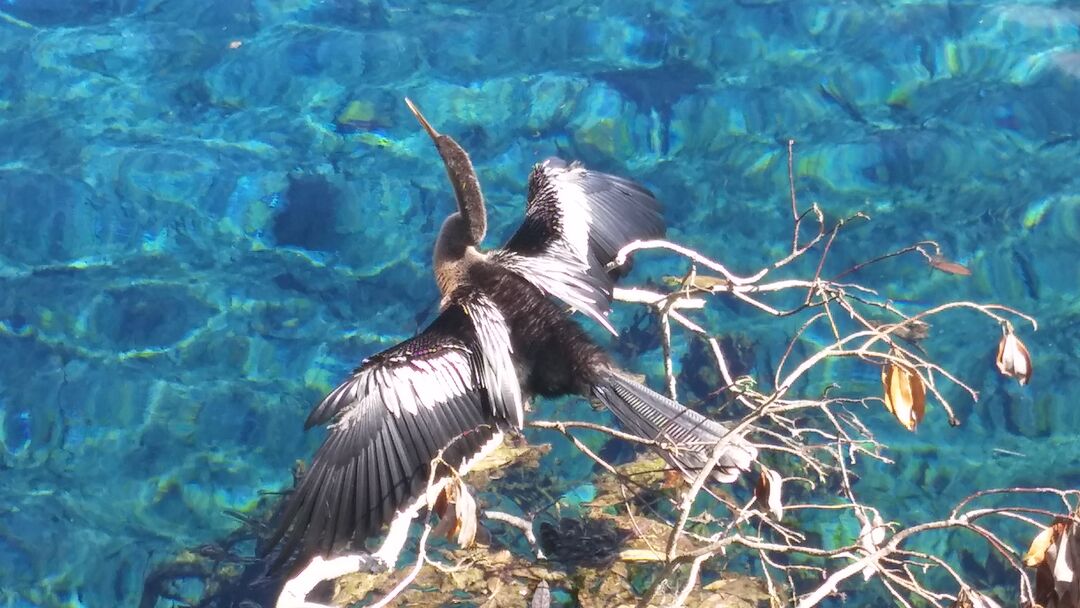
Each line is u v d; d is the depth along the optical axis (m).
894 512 8.25
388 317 9.86
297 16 12.85
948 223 10.29
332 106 11.69
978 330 9.50
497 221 10.27
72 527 8.49
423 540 4.19
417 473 4.33
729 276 5.31
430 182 10.85
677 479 7.08
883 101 11.51
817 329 9.64
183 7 13.01
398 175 10.94
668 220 10.45
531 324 4.99
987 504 8.32
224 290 10.10
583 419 8.63
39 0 13.05
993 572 7.98
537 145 11.16
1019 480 8.48
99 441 9.10
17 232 10.57
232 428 9.17
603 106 11.53
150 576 8.14
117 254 10.43
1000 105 11.31
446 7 12.98
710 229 10.37
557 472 8.15
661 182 10.80
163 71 12.18
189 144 11.31
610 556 6.36
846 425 8.77
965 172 10.72
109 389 9.43
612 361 4.96
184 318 9.90
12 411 9.27
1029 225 10.20
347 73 12.06
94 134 11.45
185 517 8.55
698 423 4.70
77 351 9.70
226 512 8.58
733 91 11.68
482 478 7.79
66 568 8.23
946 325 9.57
